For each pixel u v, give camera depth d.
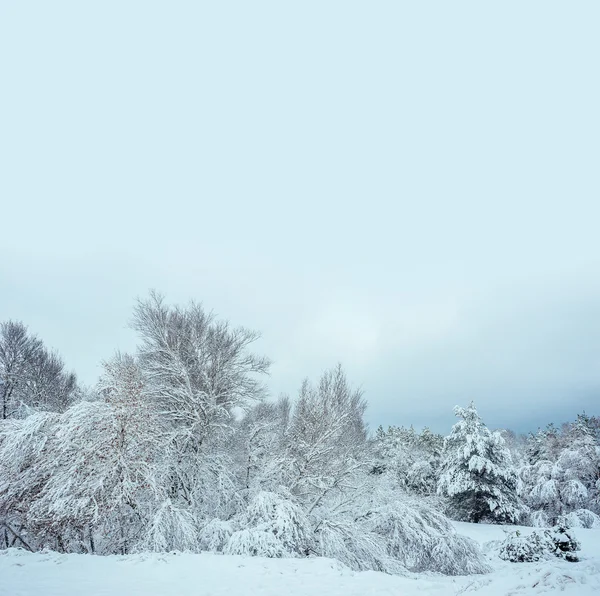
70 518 11.18
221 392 15.51
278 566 8.42
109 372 12.98
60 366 24.52
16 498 12.12
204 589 6.74
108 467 11.49
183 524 11.43
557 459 37.75
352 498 15.47
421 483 34.75
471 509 28.62
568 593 5.61
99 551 13.05
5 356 19.80
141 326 15.88
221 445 15.81
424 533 13.84
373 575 7.88
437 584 7.16
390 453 36.84
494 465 27.98
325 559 9.03
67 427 11.84
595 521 24.53
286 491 13.83
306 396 15.98
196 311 16.38
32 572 7.31
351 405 17.97
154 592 6.45
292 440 15.59
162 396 14.62
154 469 12.42
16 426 12.97
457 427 29.95
